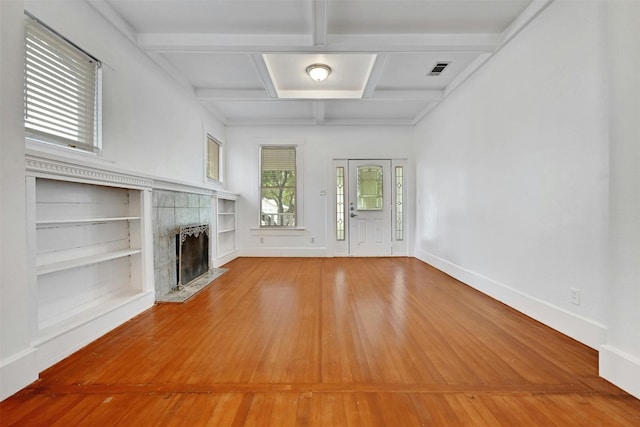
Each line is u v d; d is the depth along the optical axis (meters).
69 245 2.08
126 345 2.00
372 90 3.89
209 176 4.85
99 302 2.35
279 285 3.54
